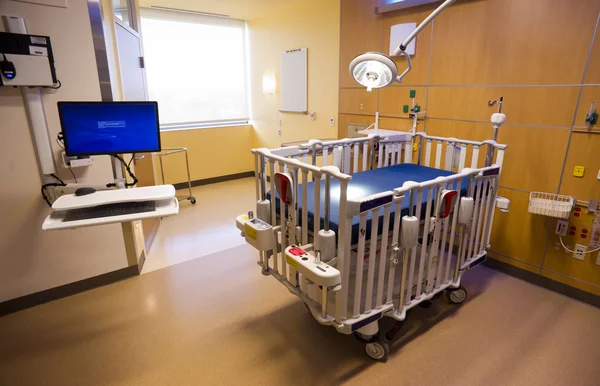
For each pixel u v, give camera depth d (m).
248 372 1.87
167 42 4.83
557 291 2.58
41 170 2.23
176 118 5.16
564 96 2.31
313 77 4.31
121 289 2.62
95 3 2.22
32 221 2.29
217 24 5.16
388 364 1.92
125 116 1.99
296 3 4.26
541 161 2.49
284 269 1.96
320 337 2.13
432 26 2.92
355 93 3.74
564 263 2.51
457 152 2.77
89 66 2.28
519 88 2.51
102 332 2.17
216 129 5.43
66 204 1.75
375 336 1.93
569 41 2.23
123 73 2.92
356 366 1.91
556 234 2.51
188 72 5.11
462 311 2.37
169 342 2.09
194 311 2.38
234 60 5.48
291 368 1.89
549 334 2.14
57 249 2.42
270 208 2.07
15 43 1.90
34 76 1.97
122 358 1.96
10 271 2.29
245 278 2.78
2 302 2.30
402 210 1.88
